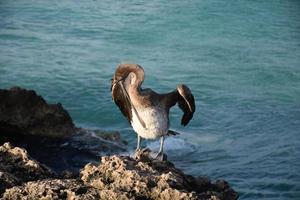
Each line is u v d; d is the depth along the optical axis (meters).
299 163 17.97
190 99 13.23
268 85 25.19
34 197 10.41
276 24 32.56
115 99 13.39
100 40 29.95
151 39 30.05
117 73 13.16
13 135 17.28
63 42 29.59
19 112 17.41
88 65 26.67
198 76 25.77
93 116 21.72
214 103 23.11
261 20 32.97
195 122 21.17
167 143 19.12
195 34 30.83
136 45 29.33
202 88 24.62
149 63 27.09
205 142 19.59
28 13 33.88
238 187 16.50
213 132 20.50
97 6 34.94
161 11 33.66
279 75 26.08
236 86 24.95
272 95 24.14
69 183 10.79
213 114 22.02
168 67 26.67
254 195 16.09
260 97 23.86
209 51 28.66
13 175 11.32
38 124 17.45
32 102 17.55
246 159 18.27
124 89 13.16
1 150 12.09
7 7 34.84
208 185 11.77
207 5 34.56
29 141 17.09
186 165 17.88
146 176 10.91
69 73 25.70
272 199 15.93
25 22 32.53
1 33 30.66
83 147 17.09
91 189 10.70
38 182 10.81
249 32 31.39
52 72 25.77
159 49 28.81
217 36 30.67
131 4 34.94
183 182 11.09
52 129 17.48
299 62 27.61
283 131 20.70
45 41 29.67
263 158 18.33
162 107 13.25
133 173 10.84
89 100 22.97
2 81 24.80
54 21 32.72
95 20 32.66
